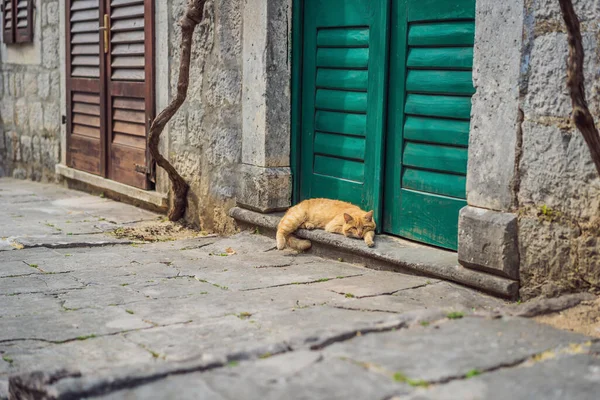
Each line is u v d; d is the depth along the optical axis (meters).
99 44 8.28
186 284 4.84
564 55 3.96
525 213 4.23
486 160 4.42
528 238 4.21
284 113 6.16
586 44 3.88
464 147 4.89
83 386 2.76
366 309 4.10
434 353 3.06
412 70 5.21
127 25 7.73
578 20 3.71
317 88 6.01
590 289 3.96
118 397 2.72
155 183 7.65
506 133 4.28
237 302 4.34
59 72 9.38
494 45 4.31
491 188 4.39
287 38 6.07
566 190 4.01
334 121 5.86
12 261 5.52
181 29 6.68
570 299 3.87
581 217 3.96
